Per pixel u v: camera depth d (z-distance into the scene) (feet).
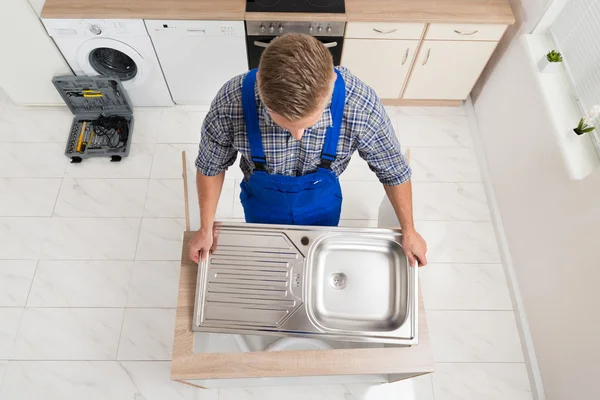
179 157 8.62
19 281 7.34
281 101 2.52
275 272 4.36
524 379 6.91
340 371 4.27
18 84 8.38
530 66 7.09
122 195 8.16
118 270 7.48
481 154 8.81
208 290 4.31
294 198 4.57
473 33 7.47
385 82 8.68
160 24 7.11
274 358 4.31
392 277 4.50
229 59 7.98
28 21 7.13
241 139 3.78
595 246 5.65
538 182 6.91
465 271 7.71
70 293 7.27
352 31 7.41
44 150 8.59
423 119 9.32
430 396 6.75
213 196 4.45
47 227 7.81
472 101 9.43
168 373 6.77
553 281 6.55
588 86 6.34
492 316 7.36
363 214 8.11
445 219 8.19
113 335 6.99
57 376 6.69
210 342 4.91
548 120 6.59
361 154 4.14
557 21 6.89
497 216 8.13
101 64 8.27
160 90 8.69
